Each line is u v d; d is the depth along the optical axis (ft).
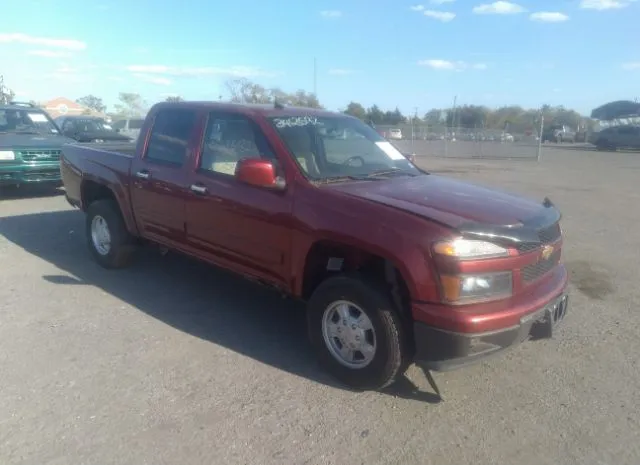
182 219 16.96
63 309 17.33
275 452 10.64
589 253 25.59
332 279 12.97
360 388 12.92
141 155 18.66
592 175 62.54
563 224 32.42
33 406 11.92
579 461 10.64
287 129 15.23
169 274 20.92
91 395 12.42
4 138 34.96
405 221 11.93
